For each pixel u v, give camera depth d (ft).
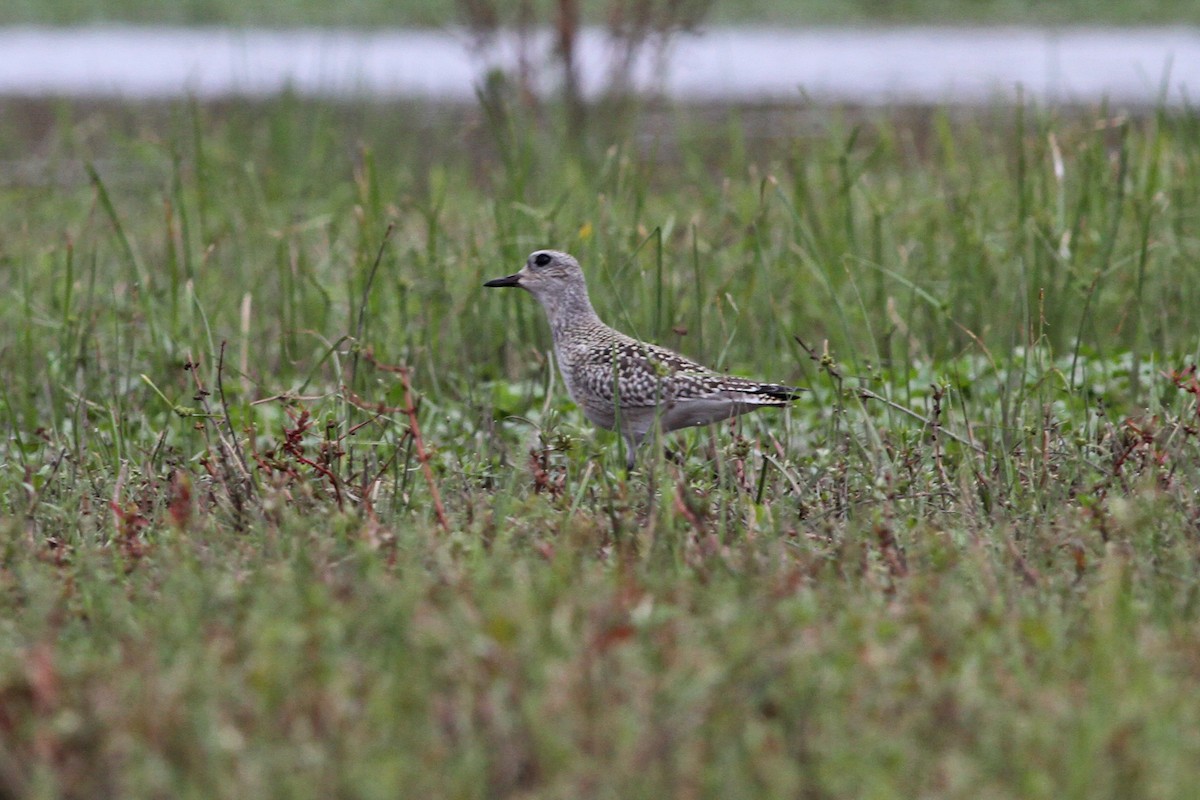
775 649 23.62
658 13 81.87
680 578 27.89
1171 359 45.62
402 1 158.71
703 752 21.21
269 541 30.35
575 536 30.71
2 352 48.34
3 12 155.53
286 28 150.92
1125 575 28.14
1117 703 22.29
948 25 148.05
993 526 32.76
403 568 28.40
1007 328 50.65
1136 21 146.30
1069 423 39.06
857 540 30.83
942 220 59.11
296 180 72.59
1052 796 20.57
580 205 57.98
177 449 39.96
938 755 21.57
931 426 37.01
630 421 40.70
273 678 22.30
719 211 63.57
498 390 46.70
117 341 45.60
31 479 36.40
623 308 42.70
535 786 20.99
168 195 69.77
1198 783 20.68
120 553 30.96
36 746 21.29
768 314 50.72
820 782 20.79
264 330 50.62
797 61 123.85
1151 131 68.59
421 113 94.68
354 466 37.88
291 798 20.11
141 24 155.12
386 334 49.70
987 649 24.43
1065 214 55.57
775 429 43.09
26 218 64.44
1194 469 34.60
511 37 80.43
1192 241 51.67
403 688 22.41
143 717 21.61
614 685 22.26
